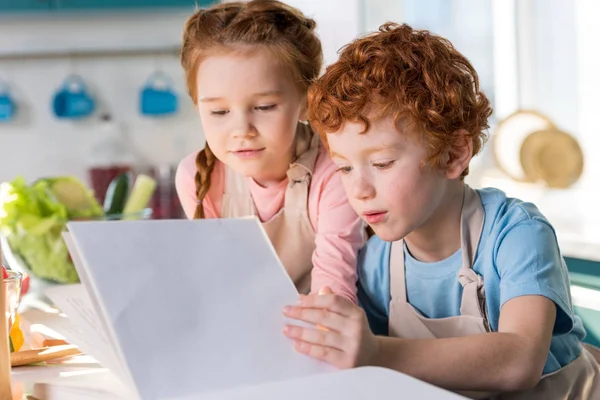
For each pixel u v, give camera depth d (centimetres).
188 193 134
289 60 110
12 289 80
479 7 255
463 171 94
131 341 67
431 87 85
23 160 314
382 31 94
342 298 75
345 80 85
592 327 129
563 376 96
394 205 85
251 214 126
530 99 248
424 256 99
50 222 144
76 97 302
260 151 111
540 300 84
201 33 111
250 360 69
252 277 78
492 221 95
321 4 268
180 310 71
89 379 77
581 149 204
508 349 77
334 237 110
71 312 81
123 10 292
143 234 76
